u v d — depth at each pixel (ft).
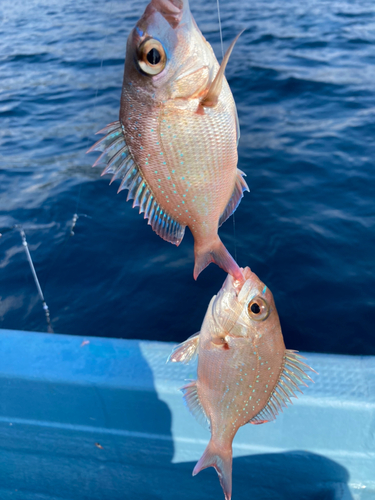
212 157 0.75
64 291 2.49
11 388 1.17
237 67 5.01
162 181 0.75
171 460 1.19
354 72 4.73
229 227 2.75
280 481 1.16
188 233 2.87
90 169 3.65
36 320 2.31
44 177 3.55
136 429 1.16
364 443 1.07
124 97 0.72
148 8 0.68
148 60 0.69
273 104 4.22
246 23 6.61
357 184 3.02
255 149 3.50
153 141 0.73
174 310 2.32
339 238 2.59
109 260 2.69
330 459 1.10
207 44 0.74
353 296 2.24
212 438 0.89
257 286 0.81
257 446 1.12
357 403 1.04
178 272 2.55
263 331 0.81
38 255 2.75
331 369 1.12
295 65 4.99
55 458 1.24
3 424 1.21
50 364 1.17
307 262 2.45
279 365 0.83
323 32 5.99
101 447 1.20
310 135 3.64
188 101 0.72
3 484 1.29
